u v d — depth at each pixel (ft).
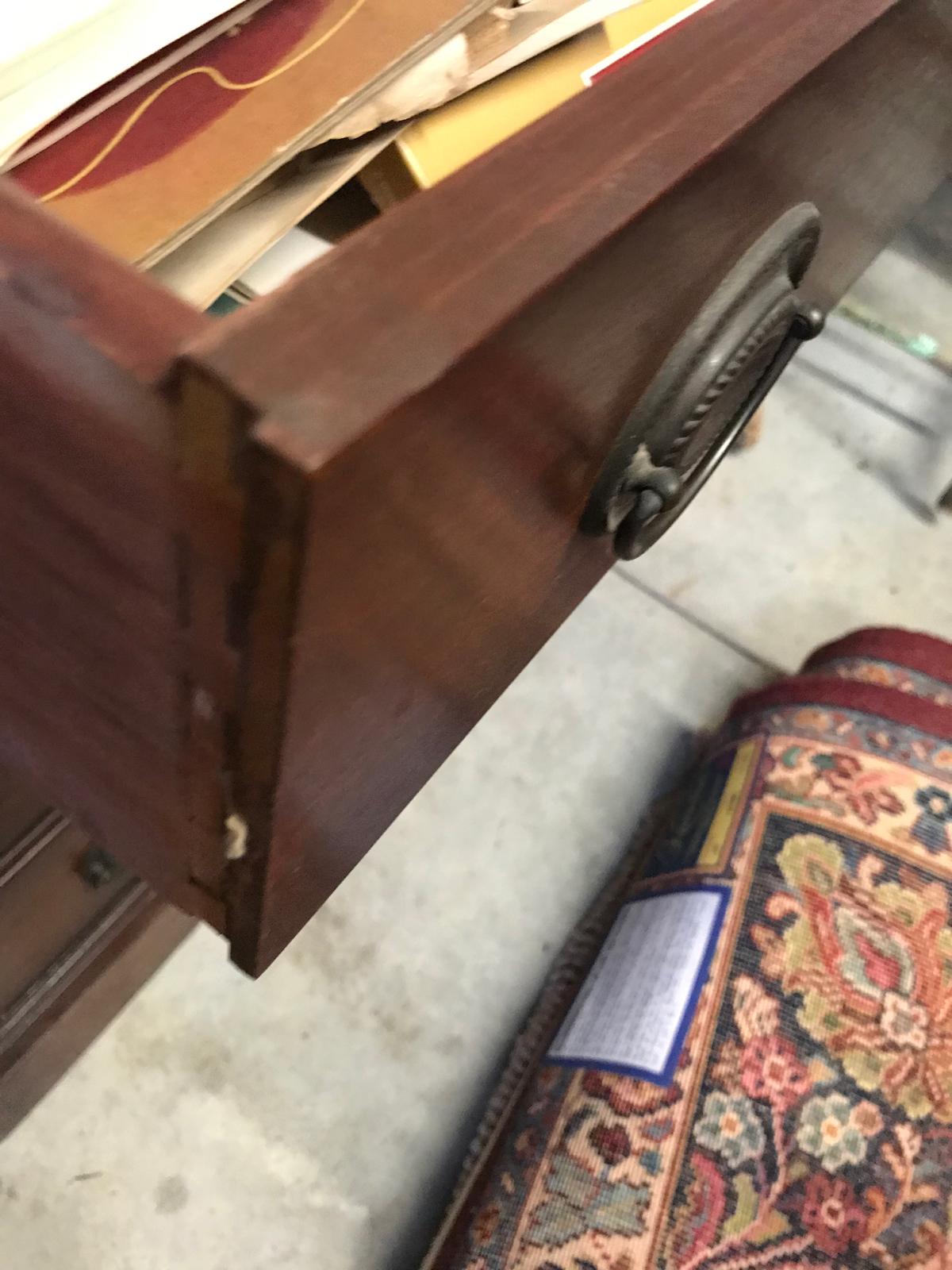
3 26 0.70
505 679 1.29
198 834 0.91
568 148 0.68
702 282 1.00
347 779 0.89
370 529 0.59
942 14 1.35
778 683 2.73
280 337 0.49
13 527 0.69
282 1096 2.44
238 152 0.82
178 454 0.51
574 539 1.17
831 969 2.00
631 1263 1.70
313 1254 2.27
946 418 3.93
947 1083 1.90
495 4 1.01
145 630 0.68
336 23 0.92
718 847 2.31
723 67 0.83
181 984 2.53
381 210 1.01
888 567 3.86
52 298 0.49
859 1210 1.75
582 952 2.70
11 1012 1.92
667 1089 1.89
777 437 4.14
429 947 2.72
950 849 2.19
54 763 1.03
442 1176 2.42
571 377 0.80
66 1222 2.21
